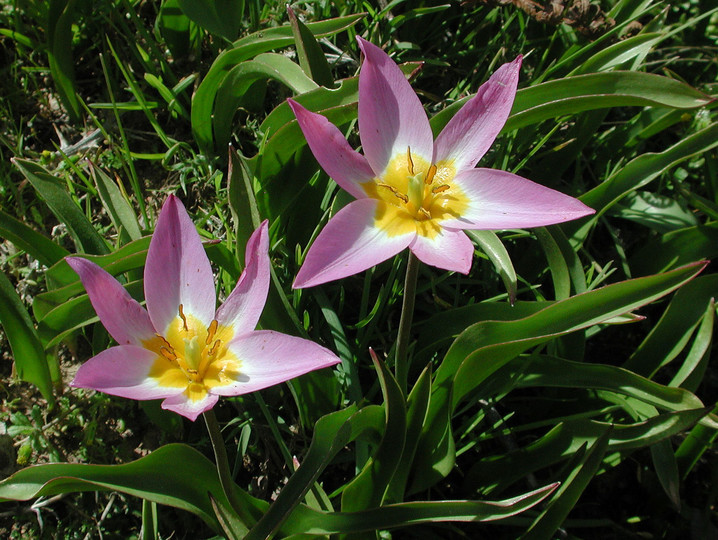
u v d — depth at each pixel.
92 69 0.44
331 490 0.36
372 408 0.31
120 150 0.42
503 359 0.32
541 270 0.40
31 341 0.34
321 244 0.27
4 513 0.35
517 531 0.36
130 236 0.36
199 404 0.27
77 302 0.34
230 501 0.30
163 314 0.29
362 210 0.28
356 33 0.44
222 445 0.28
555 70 0.42
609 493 0.39
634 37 0.37
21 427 0.36
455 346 0.32
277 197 0.38
